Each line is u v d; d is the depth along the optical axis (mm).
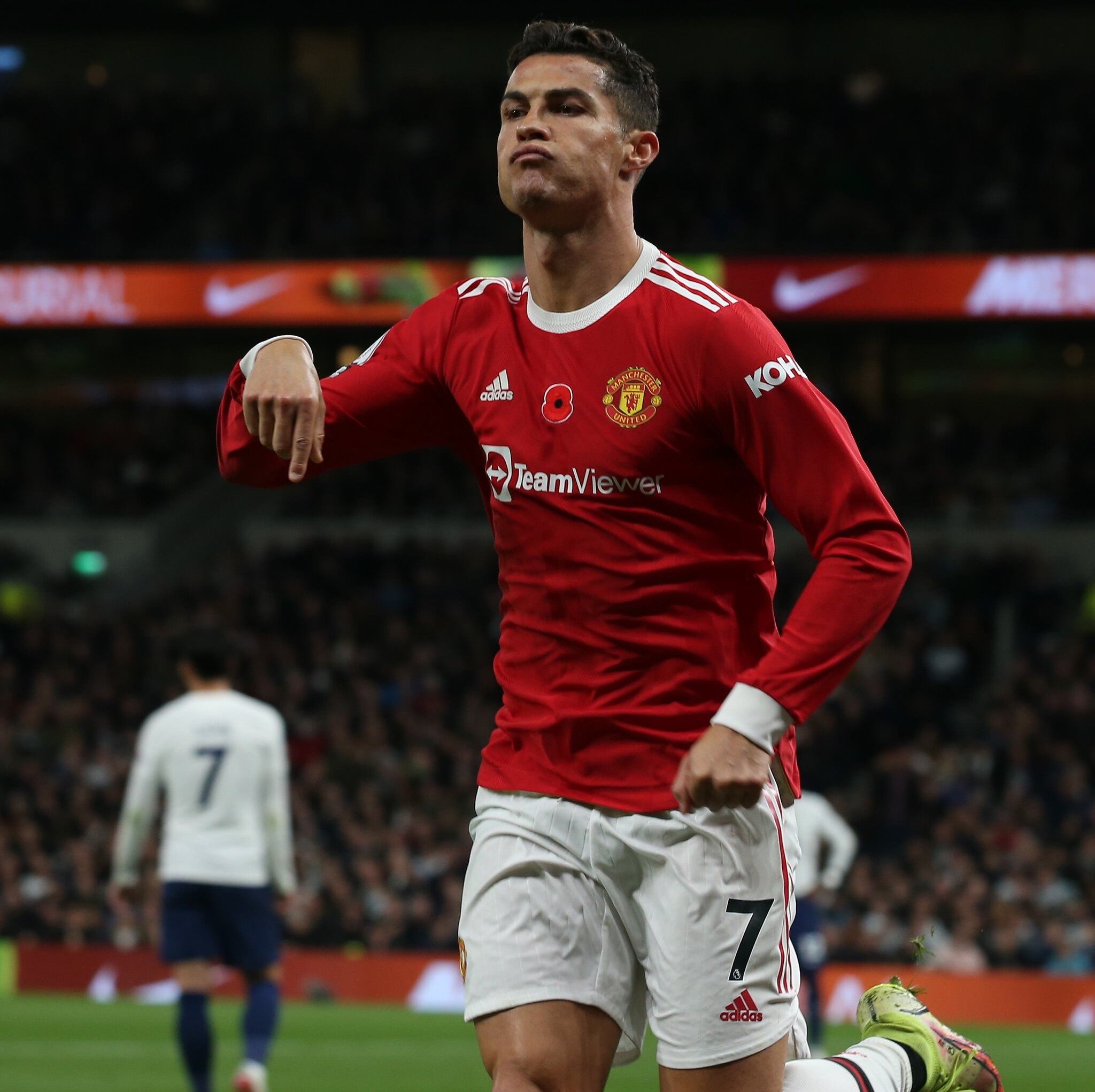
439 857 60906
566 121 11367
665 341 11258
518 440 11617
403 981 54156
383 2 106312
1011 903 55000
